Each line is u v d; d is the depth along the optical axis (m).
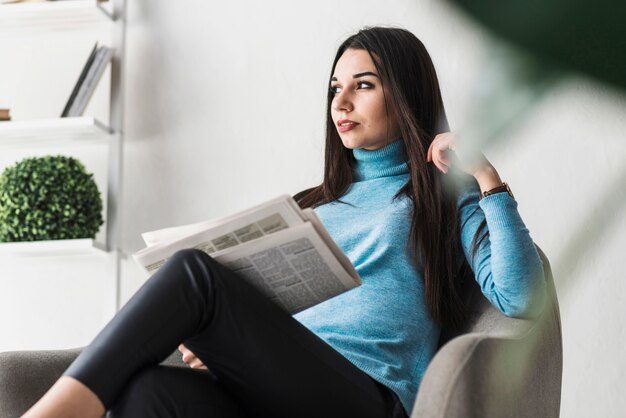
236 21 2.21
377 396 1.08
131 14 2.28
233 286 0.95
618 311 1.90
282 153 2.14
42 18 2.22
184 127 2.21
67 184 2.08
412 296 1.25
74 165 2.12
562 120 1.91
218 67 2.21
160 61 2.24
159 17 2.27
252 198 2.14
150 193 2.20
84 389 0.85
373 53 1.41
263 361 0.96
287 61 2.17
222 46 2.21
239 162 2.16
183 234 1.08
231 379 0.98
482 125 0.12
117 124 2.19
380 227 1.31
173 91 2.23
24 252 2.06
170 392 0.90
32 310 2.21
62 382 0.86
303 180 2.12
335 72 1.45
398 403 1.11
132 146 2.22
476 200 1.28
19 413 1.21
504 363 0.88
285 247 0.96
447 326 1.26
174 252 1.00
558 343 1.11
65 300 2.20
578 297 1.91
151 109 2.23
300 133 2.14
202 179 2.18
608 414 1.89
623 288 1.89
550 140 1.95
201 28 2.24
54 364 1.26
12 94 2.31
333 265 0.98
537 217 1.96
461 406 0.83
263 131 2.16
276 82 2.17
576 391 1.91
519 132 0.12
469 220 1.25
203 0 2.25
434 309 1.24
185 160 2.19
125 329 0.89
